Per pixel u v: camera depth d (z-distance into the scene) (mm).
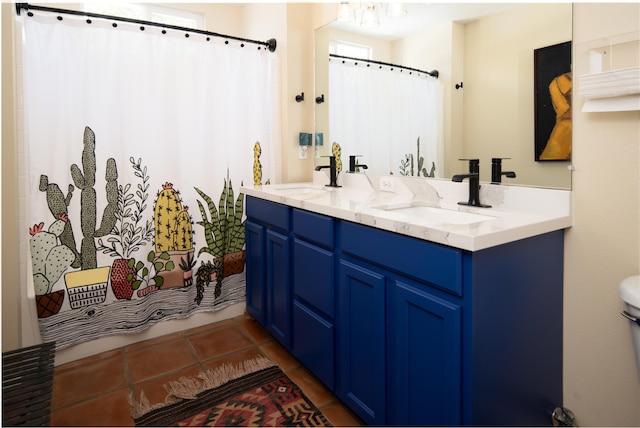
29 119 1842
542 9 1424
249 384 1843
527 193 1495
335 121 2494
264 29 2805
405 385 1301
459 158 1755
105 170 2041
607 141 1280
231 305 2580
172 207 2256
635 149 1223
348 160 2426
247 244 2412
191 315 2410
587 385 1399
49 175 1902
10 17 1684
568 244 1404
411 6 1934
